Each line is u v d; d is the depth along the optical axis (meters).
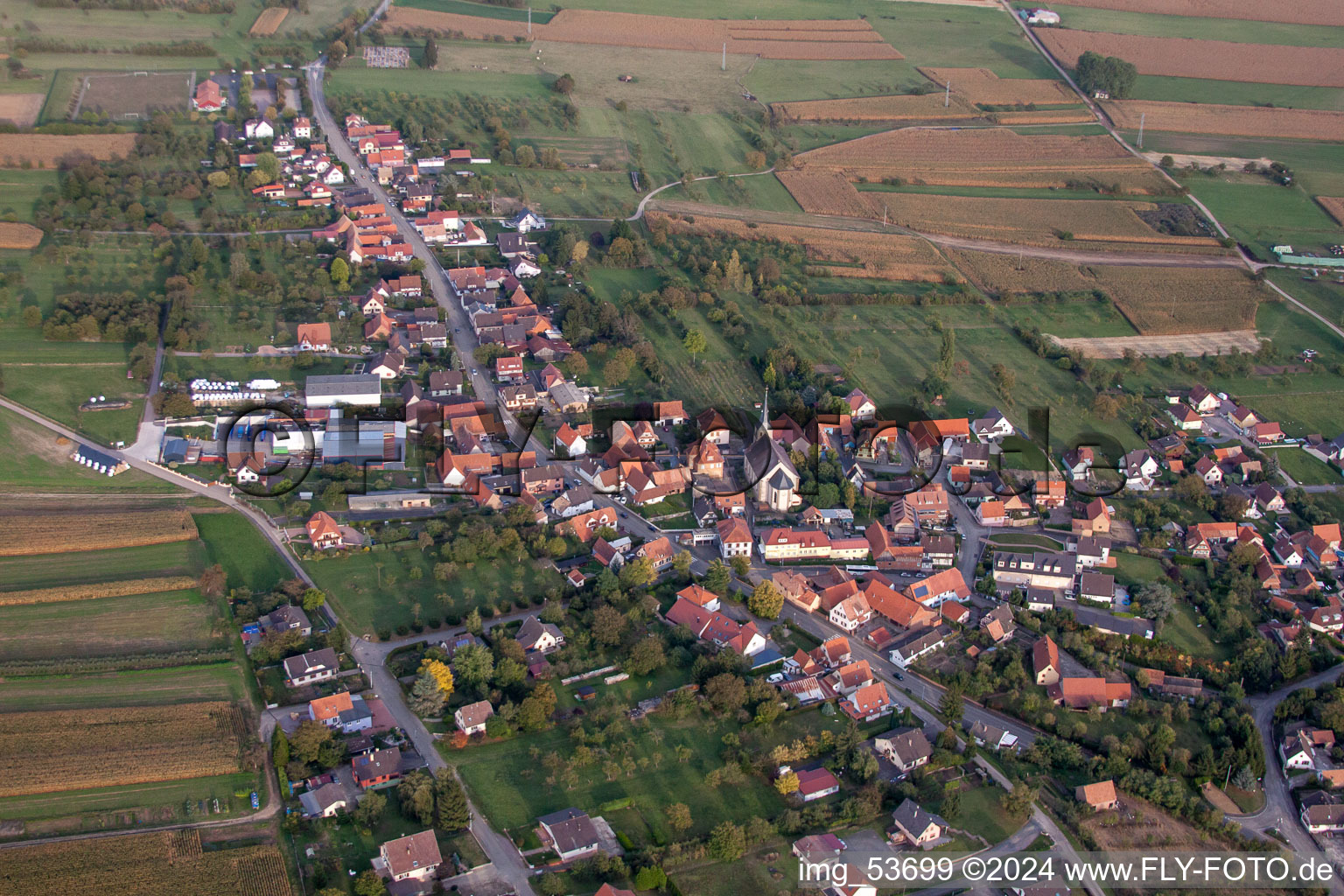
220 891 179.00
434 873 186.38
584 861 188.62
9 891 175.88
